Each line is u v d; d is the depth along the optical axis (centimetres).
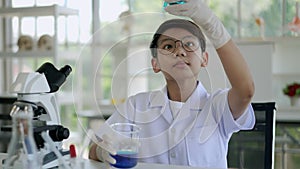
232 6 299
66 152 112
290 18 289
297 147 253
